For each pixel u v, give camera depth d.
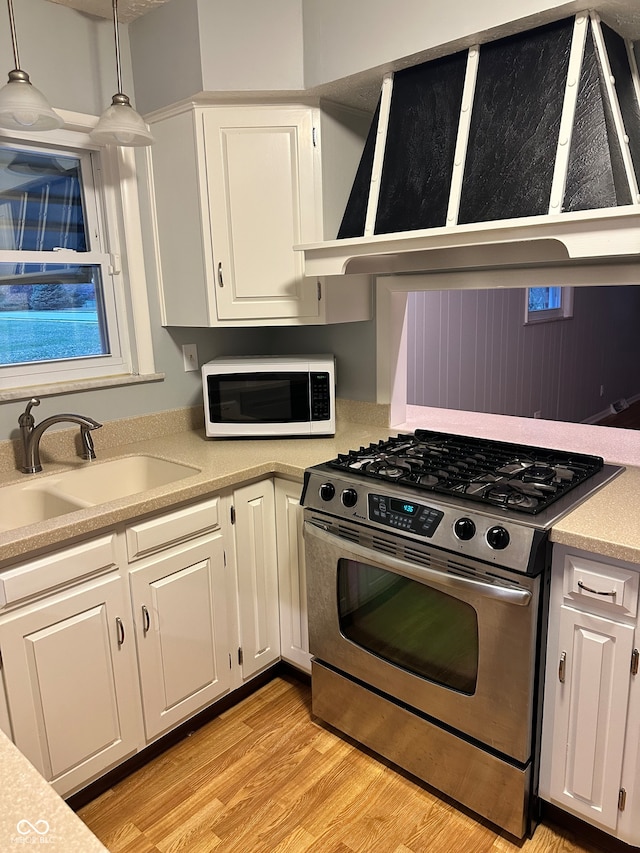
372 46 1.84
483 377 4.89
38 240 2.16
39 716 1.60
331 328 2.61
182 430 2.56
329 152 2.15
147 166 2.29
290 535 2.13
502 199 1.61
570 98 1.53
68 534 1.57
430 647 1.71
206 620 2.00
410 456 1.97
